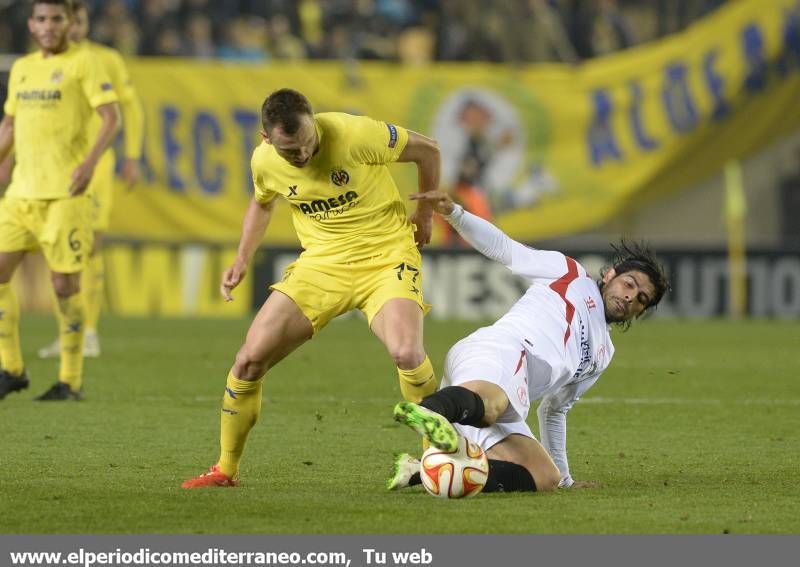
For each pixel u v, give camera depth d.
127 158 47.09
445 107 74.94
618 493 21.52
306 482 22.75
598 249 76.12
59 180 34.12
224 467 22.09
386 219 22.45
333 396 37.31
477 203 75.12
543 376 21.52
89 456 25.58
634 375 44.53
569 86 75.94
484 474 20.52
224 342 56.09
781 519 19.34
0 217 34.47
